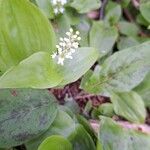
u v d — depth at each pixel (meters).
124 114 0.13
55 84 0.10
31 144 0.11
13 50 0.10
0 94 0.10
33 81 0.09
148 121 0.15
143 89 0.14
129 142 0.12
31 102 0.11
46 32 0.10
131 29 0.16
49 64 0.10
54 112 0.11
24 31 0.10
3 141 0.10
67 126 0.11
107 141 0.12
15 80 0.09
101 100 0.14
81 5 0.14
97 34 0.14
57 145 0.10
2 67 0.10
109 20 0.16
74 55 0.11
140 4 0.16
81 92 0.14
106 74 0.13
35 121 0.11
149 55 0.13
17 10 0.10
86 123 0.12
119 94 0.13
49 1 0.13
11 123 0.10
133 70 0.13
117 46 0.15
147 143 0.12
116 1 0.17
